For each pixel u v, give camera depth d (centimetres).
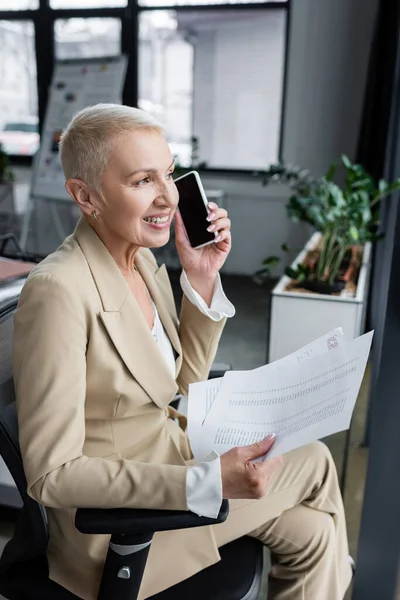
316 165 491
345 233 222
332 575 99
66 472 75
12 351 80
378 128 383
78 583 88
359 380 82
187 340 114
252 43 493
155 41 518
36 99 568
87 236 88
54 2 529
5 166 548
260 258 521
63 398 76
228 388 95
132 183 81
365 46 455
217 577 91
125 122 80
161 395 92
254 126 513
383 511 86
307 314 208
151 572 88
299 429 82
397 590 82
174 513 75
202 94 520
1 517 168
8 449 80
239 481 77
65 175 85
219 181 515
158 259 518
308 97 478
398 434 81
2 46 559
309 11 460
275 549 101
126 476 76
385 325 83
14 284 99
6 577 92
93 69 494
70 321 78
